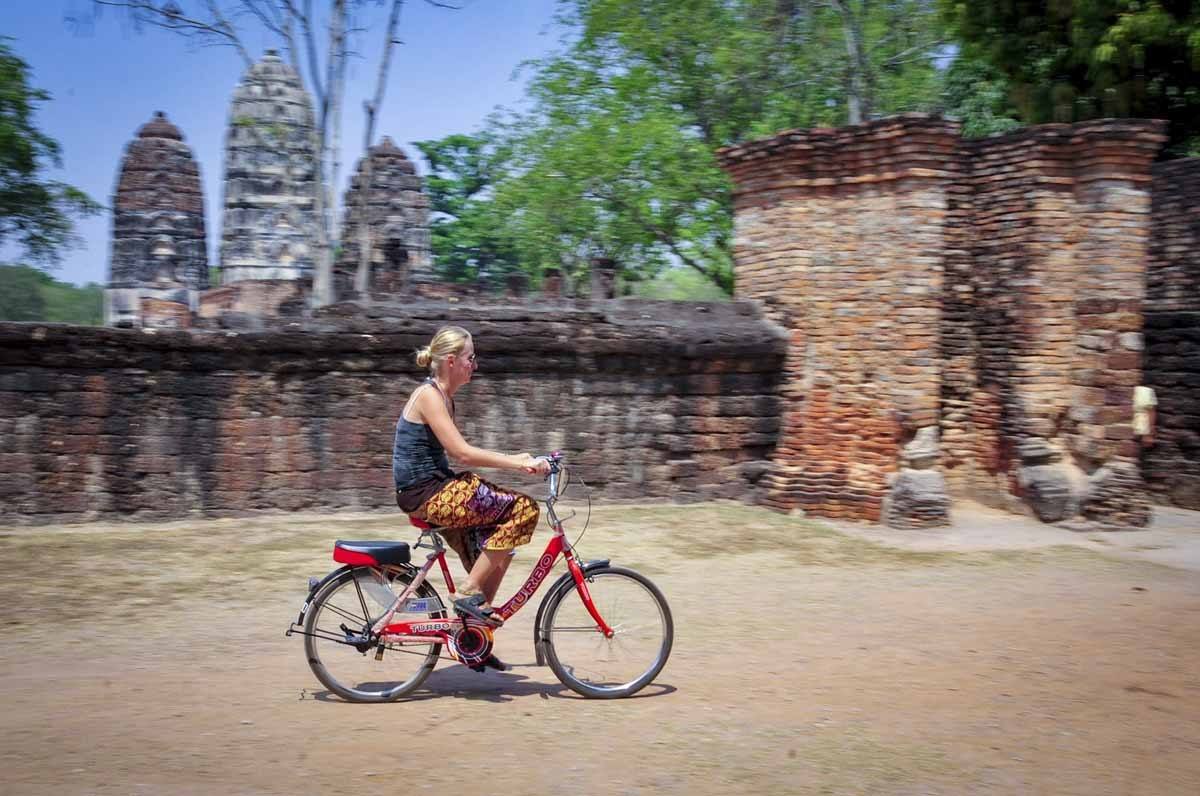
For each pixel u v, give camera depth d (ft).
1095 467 38.83
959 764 14.67
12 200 68.33
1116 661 20.70
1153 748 15.65
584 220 75.92
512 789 13.29
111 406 34.47
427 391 16.85
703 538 34.55
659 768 14.16
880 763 14.58
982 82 73.72
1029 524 38.45
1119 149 38.42
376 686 17.12
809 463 39.99
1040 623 23.93
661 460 41.01
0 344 32.94
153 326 35.70
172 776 13.41
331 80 53.67
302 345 36.09
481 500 16.92
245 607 24.06
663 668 19.39
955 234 41.65
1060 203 39.24
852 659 20.49
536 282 87.04
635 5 72.02
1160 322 46.24
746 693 17.98
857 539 35.22
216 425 35.70
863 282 39.19
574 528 35.58
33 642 20.68
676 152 71.10
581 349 39.24
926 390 38.19
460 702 17.13
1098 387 38.65
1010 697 18.11
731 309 42.22
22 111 66.95
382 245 79.87
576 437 40.04
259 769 13.76
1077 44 53.93
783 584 28.09
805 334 40.55
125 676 18.39
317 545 31.60
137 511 34.86
